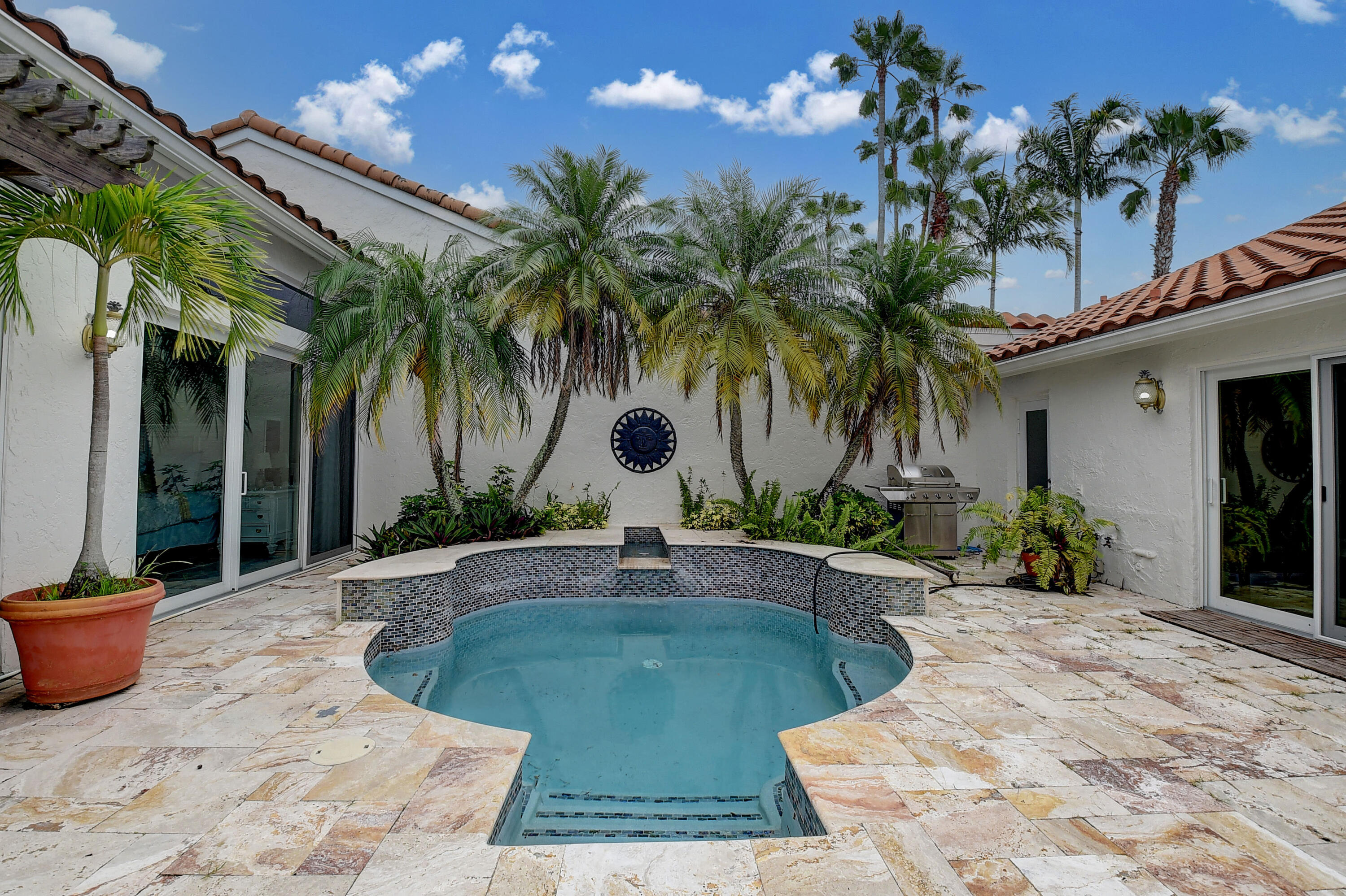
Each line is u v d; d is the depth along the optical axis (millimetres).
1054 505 7375
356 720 3531
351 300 7715
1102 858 2344
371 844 2396
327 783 2844
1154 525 6676
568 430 10945
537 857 2336
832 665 6039
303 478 8242
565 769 4035
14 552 4277
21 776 2889
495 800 2719
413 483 10547
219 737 3307
